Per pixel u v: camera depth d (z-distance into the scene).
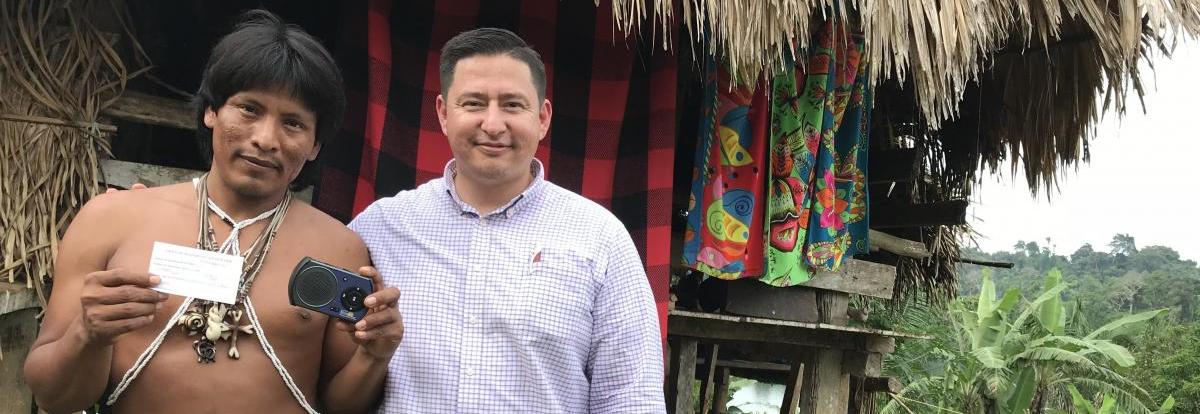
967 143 5.28
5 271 2.98
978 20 3.38
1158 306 47.12
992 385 12.94
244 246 1.62
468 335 1.78
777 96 3.91
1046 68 4.58
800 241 3.99
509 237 1.83
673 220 4.69
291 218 1.70
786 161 3.91
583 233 1.85
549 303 1.78
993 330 13.53
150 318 1.40
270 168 1.60
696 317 4.39
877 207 5.37
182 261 1.49
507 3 3.42
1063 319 13.57
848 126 4.22
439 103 1.92
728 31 2.93
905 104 5.27
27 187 3.02
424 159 3.26
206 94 1.63
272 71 1.57
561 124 3.42
